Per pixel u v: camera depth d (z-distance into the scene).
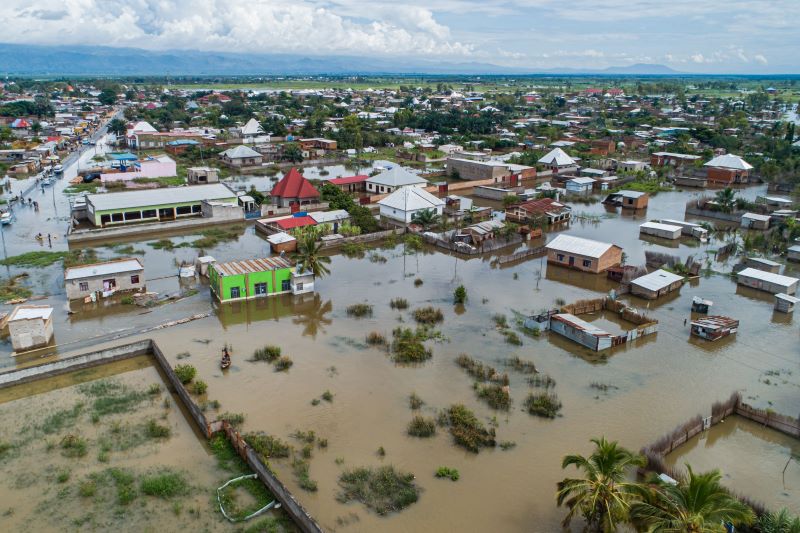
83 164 158.12
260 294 69.25
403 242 95.44
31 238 91.44
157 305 66.62
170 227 98.75
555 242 84.81
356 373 51.44
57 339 57.59
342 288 73.12
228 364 51.91
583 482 31.64
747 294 73.44
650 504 30.66
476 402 47.12
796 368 54.19
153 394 48.00
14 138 188.75
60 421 43.91
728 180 148.50
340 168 164.88
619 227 106.50
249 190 127.50
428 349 56.19
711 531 27.59
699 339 60.09
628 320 64.25
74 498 35.47
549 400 46.75
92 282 67.06
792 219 100.00
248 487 36.72
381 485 36.84
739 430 44.22
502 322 62.66
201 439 41.81
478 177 143.75
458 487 37.03
